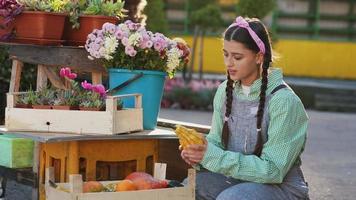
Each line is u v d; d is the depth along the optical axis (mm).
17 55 5285
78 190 4012
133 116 4625
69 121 4414
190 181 4246
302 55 23750
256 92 4176
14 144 4691
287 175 4180
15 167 4727
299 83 20875
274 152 4035
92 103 4422
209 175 4449
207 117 15406
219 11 18344
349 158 10266
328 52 23719
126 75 4855
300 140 4078
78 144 4461
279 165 4008
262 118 4129
